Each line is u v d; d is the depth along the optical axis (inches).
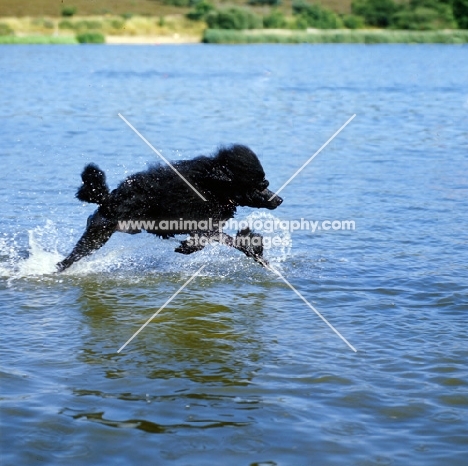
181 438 213.5
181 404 232.2
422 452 207.5
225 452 207.2
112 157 642.2
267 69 1659.7
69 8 3056.1
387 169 608.1
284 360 263.6
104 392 239.6
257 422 221.9
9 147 690.2
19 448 208.1
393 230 433.7
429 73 1571.1
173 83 1325.0
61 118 875.4
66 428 218.1
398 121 882.8
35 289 340.2
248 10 3235.7
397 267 366.9
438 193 525.0
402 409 229.0
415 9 3280.0
